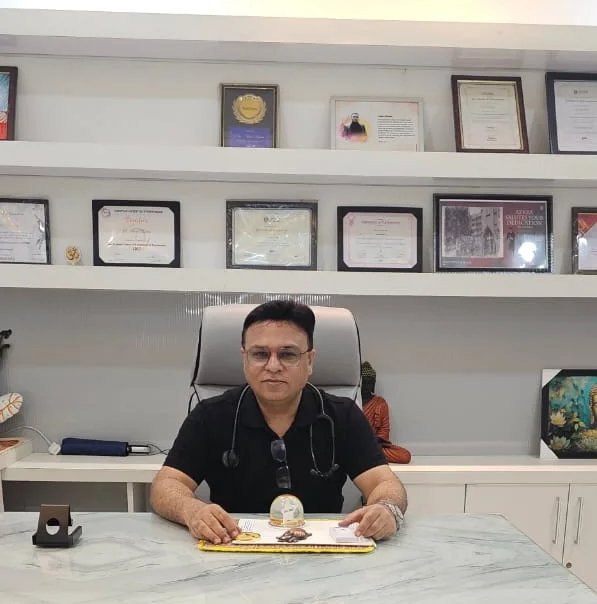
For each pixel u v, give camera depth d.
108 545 1.08
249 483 1.40
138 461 2.06
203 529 1.09
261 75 2.21
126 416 2.25
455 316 2.27
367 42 2.02
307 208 2.20
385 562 1.01
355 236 2.20
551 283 2.07
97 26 1.97
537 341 2.29
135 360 2.24
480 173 2.05
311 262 2.19
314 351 1.47
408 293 2.05
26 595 0.89
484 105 2.19
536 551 1.07
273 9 2.19
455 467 2.05
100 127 2.20
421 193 2.24
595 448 2.23
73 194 2.19
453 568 0.99
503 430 2.30
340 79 2.22
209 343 1.58
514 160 2.05
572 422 2.24
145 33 1.98
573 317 2.29
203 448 1.43
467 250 2.20
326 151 2.03
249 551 1.05
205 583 0.93
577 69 2.22
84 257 2.20
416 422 2.28
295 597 0.88
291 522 1.17
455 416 2.29
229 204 2.19
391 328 2.27
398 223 2.21
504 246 2.21
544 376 2.25
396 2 2.21
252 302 2.23
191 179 2.19
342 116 2.18
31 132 2.18
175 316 2.23
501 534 1.15
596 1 2.23
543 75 2.25
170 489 1.28
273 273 2.03
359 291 2.05
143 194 2.20
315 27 2.01
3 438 2.19
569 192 2.27
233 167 2.02
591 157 2.07
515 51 2.06
